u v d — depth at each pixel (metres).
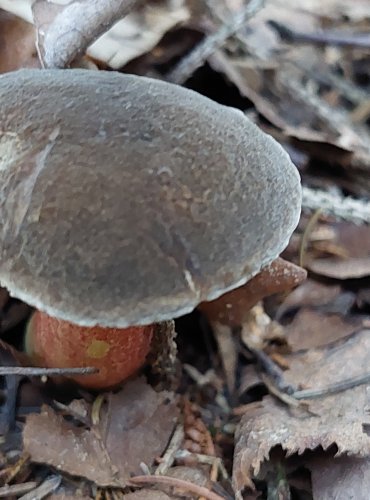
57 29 0.17
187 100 0.12
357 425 0.14
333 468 0.14
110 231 0.10
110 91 0.12
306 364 0.16
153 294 0.10
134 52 0.20
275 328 0.17
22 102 0.11
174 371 0.16
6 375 0.15
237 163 0.11
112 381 0.14
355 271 0.18
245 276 0.11
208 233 0.11
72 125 0.11
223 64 0.21
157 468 0.14
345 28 0.27
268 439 0.14
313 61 0.24
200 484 0.14
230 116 0.13
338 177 0.21
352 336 0.17
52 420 0.14
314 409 0.15
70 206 0.10
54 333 0.14
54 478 0.13
